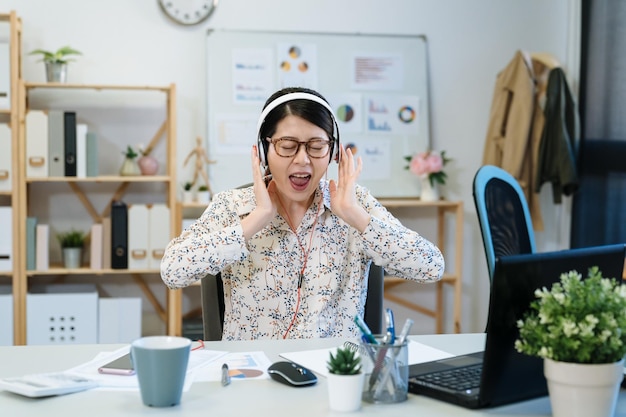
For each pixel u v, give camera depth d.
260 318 1.91
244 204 1.97
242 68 4.21
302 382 1.35
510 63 4.30
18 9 4.08
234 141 4.20
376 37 4.36
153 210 3.93
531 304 1.20
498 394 1.24
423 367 1.44
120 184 4.21
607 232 4.09
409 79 4.39
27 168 3.84
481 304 4.56
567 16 4.53
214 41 4.20
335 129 1.88
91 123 4.18
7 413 1.21
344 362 1.23
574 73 4.48
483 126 4.50
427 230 4.53
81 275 4.19
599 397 1.14
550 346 1.15
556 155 4.19
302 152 1.80
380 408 1.24
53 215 4.16
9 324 3.84
